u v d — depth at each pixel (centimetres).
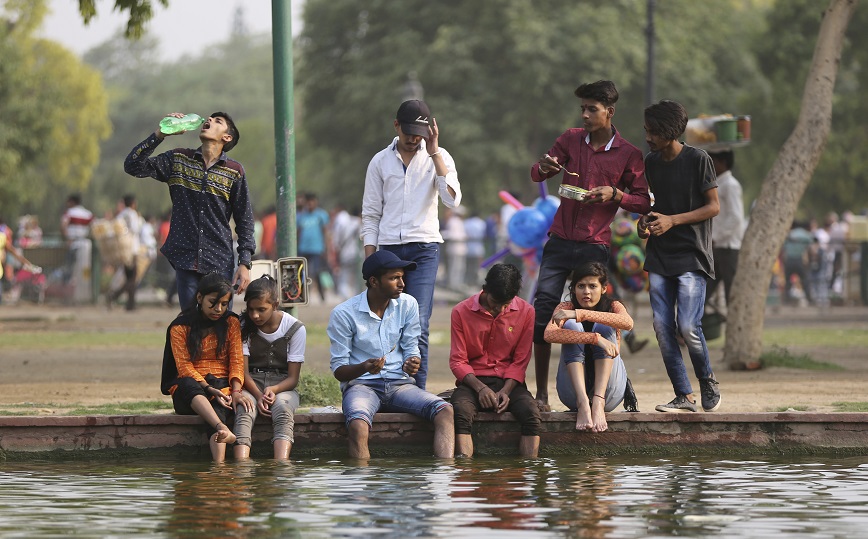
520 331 2022
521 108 11919
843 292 6284
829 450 1980
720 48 13025
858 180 10519
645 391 2555
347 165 12912
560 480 1688
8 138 8512
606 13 11962
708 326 3316
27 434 1898
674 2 12650
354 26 13150
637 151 2075
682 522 1410
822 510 1483
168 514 1449
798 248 6209
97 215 12800
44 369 3097
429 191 2144
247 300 1997
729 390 2561
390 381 2006
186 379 1934
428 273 2136
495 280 1981
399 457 1938
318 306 6197
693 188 2056
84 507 1494
